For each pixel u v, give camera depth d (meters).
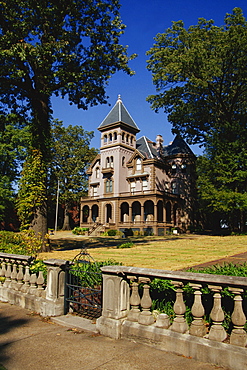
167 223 41.69
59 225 62.47
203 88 31.44
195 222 44.66
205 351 4.08
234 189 32.03
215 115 35.88
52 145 17.98
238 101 34.84
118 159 45.19
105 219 45.72
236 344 3.92
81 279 7.07
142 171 44.16
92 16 17.39
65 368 4.09
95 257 15.81
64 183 55.75
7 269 8.58
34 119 17.52
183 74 31.50
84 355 4.47
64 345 4.90
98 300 6.52
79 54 17.81
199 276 4.33
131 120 48.25
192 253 17.03
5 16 14.79
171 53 32.31
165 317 4.79
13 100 18.81
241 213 36.72
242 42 28.25
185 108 34.44
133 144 48.12
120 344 4.84
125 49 18.75
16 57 15.16
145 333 4.77
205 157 34.12
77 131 58.66
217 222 47.88
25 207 16.48
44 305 6.68
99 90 19.09
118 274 5.26
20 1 14.64
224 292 4.68
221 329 4.17
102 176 47.91
